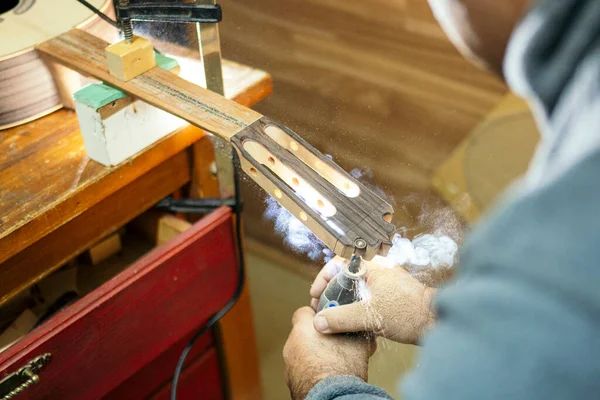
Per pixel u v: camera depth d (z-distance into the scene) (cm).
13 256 80
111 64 77
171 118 84
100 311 81
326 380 64
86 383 85
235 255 99
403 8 154
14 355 75
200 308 97
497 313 29
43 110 88
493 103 140
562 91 31
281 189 61
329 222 59
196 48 87
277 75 150
